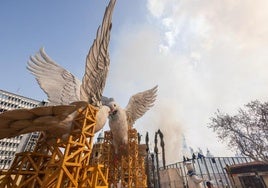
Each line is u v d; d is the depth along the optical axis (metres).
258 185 22.69
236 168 26.42
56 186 6.80
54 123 8.09
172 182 33.81
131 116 27.66
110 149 25.38
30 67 11.10
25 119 6.76
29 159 8.98
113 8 9.62
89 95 10.18
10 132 7.35
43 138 9.95
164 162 41.12
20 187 8.12
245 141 15.45
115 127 20.69
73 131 8.83
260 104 15.39
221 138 17.41
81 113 9.41
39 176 8.94
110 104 18.31
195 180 29.70
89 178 8.12
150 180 37.44
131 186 23.69
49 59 12.18
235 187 25.62
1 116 6.03
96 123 10.45
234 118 16.72
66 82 11.95
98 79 10.33
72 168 8.25
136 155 25.97
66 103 10.88
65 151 7.94
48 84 11.21
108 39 10.09
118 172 26.27
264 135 14.59
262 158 14.27
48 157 9.59
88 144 9.13
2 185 7.95
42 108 6.58
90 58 9.61
